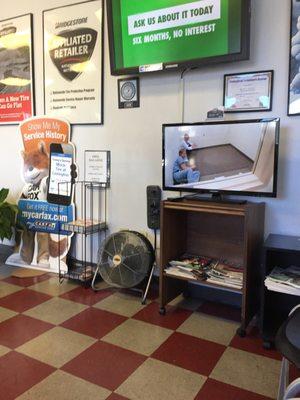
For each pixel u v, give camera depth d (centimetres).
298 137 232
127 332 224
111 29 272
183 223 271
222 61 238
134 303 266
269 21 233
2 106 358
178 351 203
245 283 216
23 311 250
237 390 171
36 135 338
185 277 239
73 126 321
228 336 221
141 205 296
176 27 249
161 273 245
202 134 242
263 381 178
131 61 271
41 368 186
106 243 280
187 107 267
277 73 234
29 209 344
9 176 366
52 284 301
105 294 281
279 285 201
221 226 262
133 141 293
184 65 251
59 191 329
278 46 232
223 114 243
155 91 279
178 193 276
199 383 176
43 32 323
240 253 257
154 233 292
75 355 198
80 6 300
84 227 291
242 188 234
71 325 231
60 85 320
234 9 228
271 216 246
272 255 228
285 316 230
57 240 327
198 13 240
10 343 209
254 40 239
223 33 234
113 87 296
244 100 245
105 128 305
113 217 310
